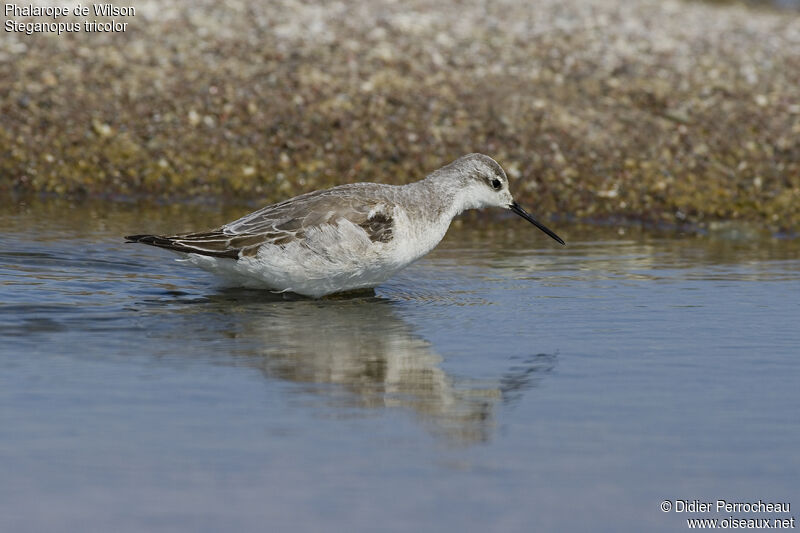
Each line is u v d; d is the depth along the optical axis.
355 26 29.44
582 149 23.06
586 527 7.73
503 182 15.61
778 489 8.41
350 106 24.38
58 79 24.91
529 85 25.97
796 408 10.19
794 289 15.18
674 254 17.77
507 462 8.83
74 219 18.89
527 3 33.84
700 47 29.72
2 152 22.23
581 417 9.91
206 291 14.52
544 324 13.21
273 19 29.53
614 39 29.97
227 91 24.86
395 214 14.16
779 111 25.09
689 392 10.64
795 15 38.62
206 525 7.62
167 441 9.11
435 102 24.73
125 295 14.14
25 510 7.82
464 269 16.31
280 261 13.86
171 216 19.48
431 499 8.10
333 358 11.64
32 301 13.62
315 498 8.08
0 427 9.34
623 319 13.48
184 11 29.64
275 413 9.85
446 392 10.57
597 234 19.53
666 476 8.60
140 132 23.27
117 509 7.85
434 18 30.78
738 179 22.17
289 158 22.69
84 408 9.85
